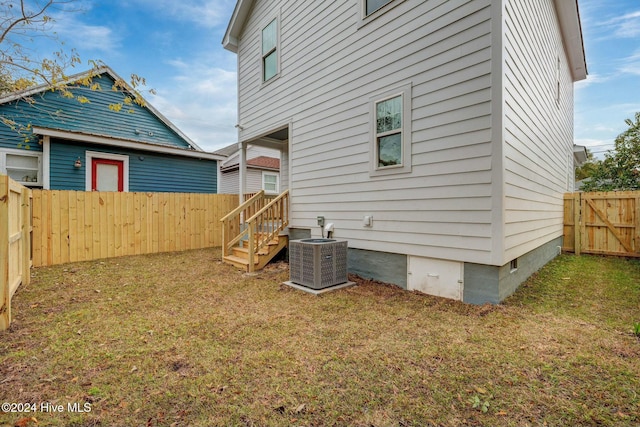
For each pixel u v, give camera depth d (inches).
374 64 199.2
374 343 111.7
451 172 159.2
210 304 159.2
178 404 77.7
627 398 77.7
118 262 273.0
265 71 308.2
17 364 96.2
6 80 310.3
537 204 215.2
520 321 129.6
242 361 99.3
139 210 317.4
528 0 188.7
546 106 243.8
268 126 301.6
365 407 76.2
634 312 140.3
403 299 164.4
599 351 102.2
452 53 158.2
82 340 114.3
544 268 234.2
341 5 222.4
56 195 264.7
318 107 243.8
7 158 328.2
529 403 76.7
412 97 177.2
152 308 152.5
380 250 197.6
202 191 469.7
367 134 204.7
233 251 283.6
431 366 95.0
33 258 250.2
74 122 374.3
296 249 194.1
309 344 111.4
